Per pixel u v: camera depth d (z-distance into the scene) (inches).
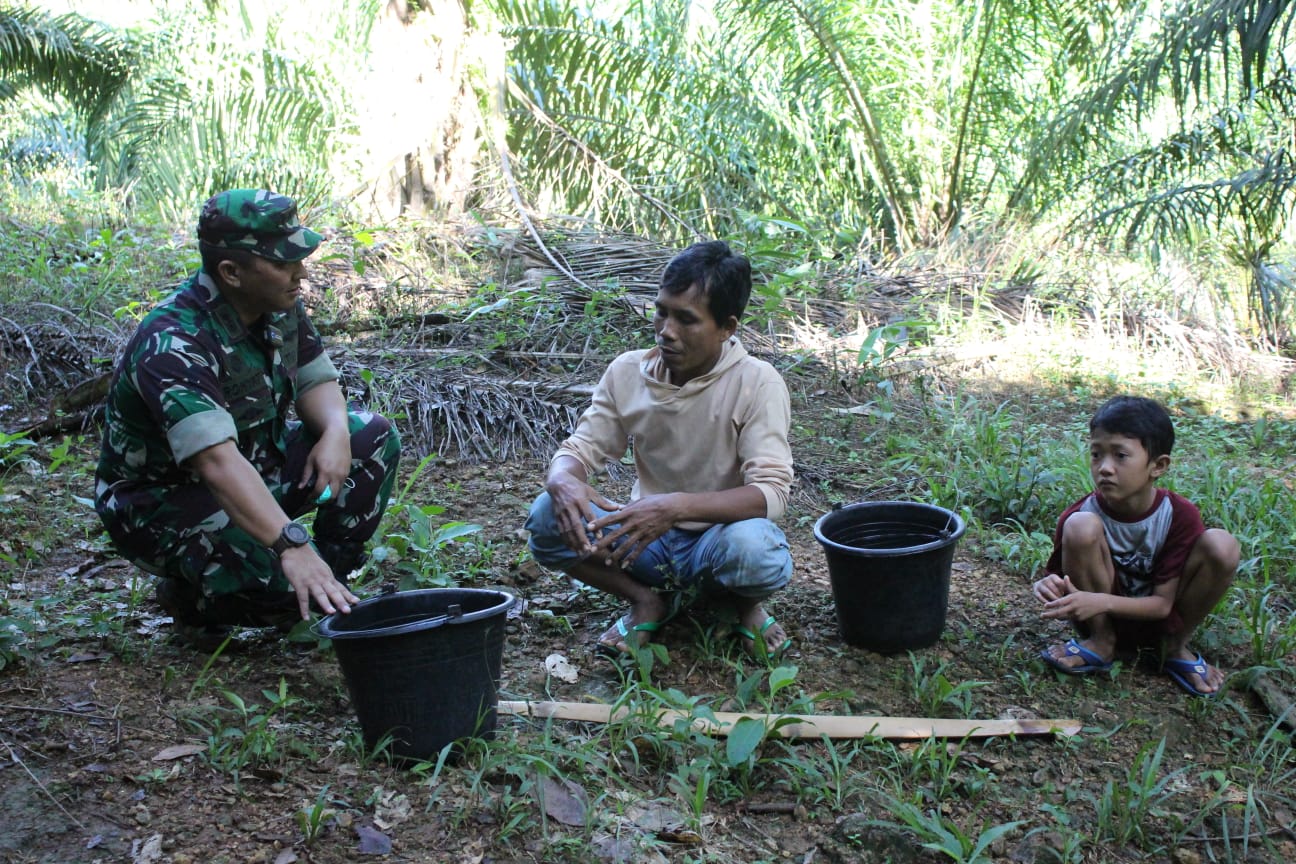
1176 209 300.4
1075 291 284.8
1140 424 116.0
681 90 346.3
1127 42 304.5
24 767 96.0
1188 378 252.7
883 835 96.1
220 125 356.8
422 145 281.7
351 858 88.9
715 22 348.8
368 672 97.2
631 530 112.5
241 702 101.3
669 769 105.1
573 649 126.4
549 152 334.6
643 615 123.6
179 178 359.6
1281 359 270.2
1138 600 120.8
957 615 140.2
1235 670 128.6
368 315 232.1
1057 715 118.3
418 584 133.6
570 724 110.5
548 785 98.4
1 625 110.7
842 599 127.6
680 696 106.3
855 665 126.3
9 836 88.3
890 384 217.6
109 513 112.3
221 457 100.3
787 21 332.8
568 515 114.7
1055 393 235.6
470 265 259.6
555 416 196.7
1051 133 315.0
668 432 121.6
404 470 180.7
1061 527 124.3
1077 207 344.2
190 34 367.6
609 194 329.4
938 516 131.0
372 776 98.7
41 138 507.8
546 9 331.9
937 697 117.2
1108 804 101.0
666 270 116.7
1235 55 321.1
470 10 295.7
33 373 199.2
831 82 339.9
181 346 102.7
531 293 240.7
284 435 120.6
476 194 293.0
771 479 117.8
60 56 407.2
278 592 112.7
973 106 343.9
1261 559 152.7
